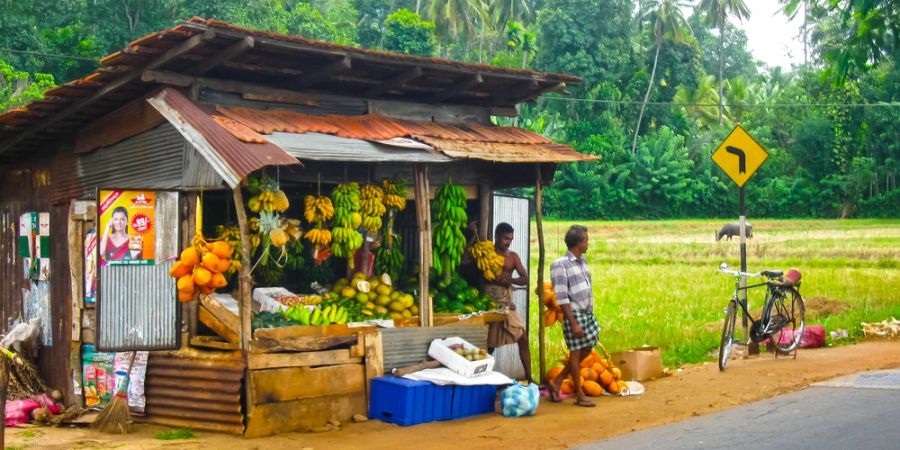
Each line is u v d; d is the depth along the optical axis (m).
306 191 10.41
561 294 9.52
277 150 7.95
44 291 10.93
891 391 9.46
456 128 10.75
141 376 8.86
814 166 66.31
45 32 36.03
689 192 63.66
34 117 10.15
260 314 8.67
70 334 10.31
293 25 45.78
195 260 8.02
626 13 61.69
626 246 39.56
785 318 12.88
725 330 11.68
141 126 9.34
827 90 66.75
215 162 7.86
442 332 9.61
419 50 48.16
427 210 9.59
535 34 58.94
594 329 9.62
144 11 37.94
